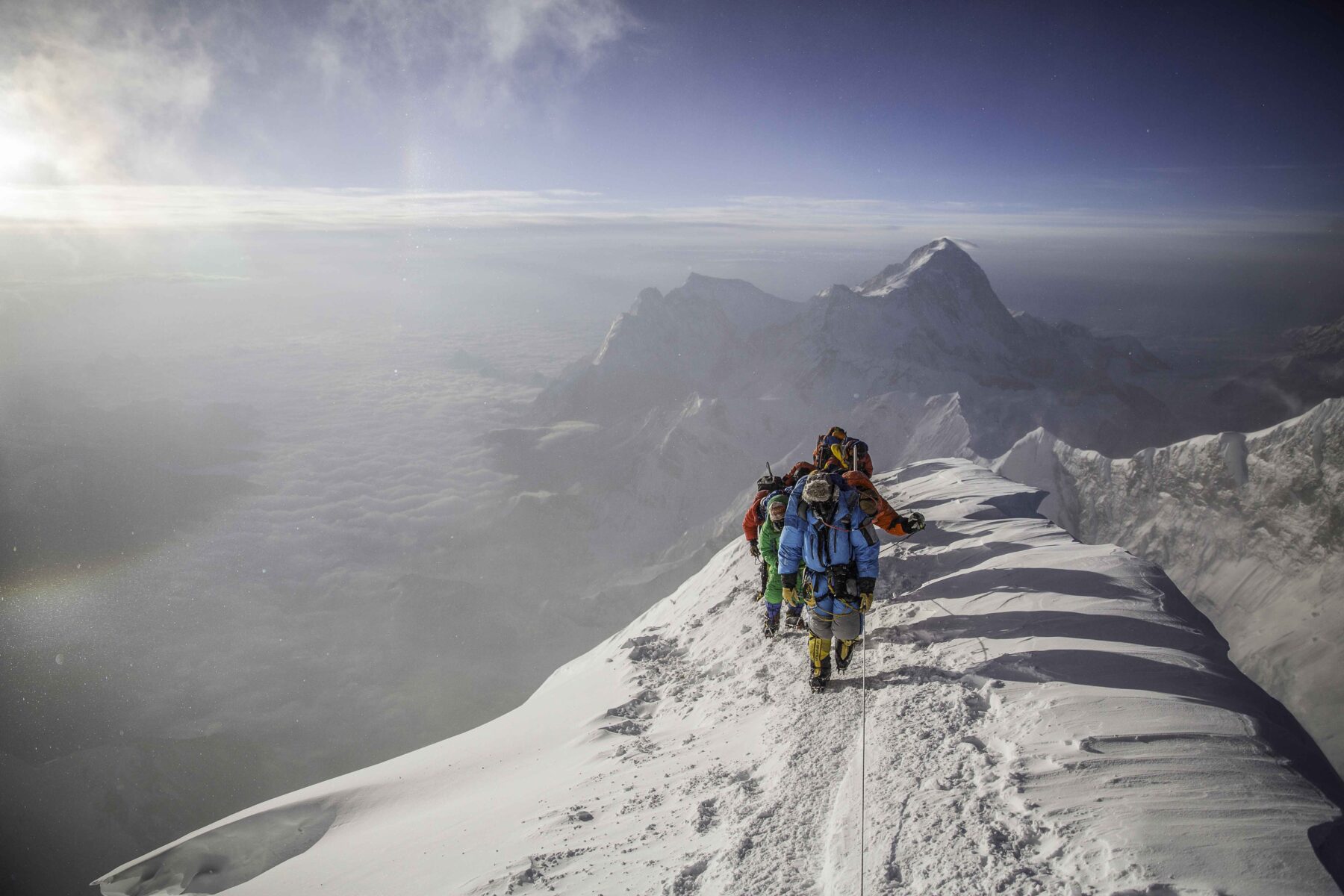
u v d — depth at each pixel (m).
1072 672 3.96
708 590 10.28
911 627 5.21
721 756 4.68
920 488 9.30
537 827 4.72
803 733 4.24
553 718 8.40
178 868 7.78
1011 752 3.23
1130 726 3.19
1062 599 4.97
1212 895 2.08
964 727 3.63
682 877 3.21
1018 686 3.89
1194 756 2.90
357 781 8.83
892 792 3.21
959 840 2.71
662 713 6.54
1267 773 2.74
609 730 6.49
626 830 4.11
